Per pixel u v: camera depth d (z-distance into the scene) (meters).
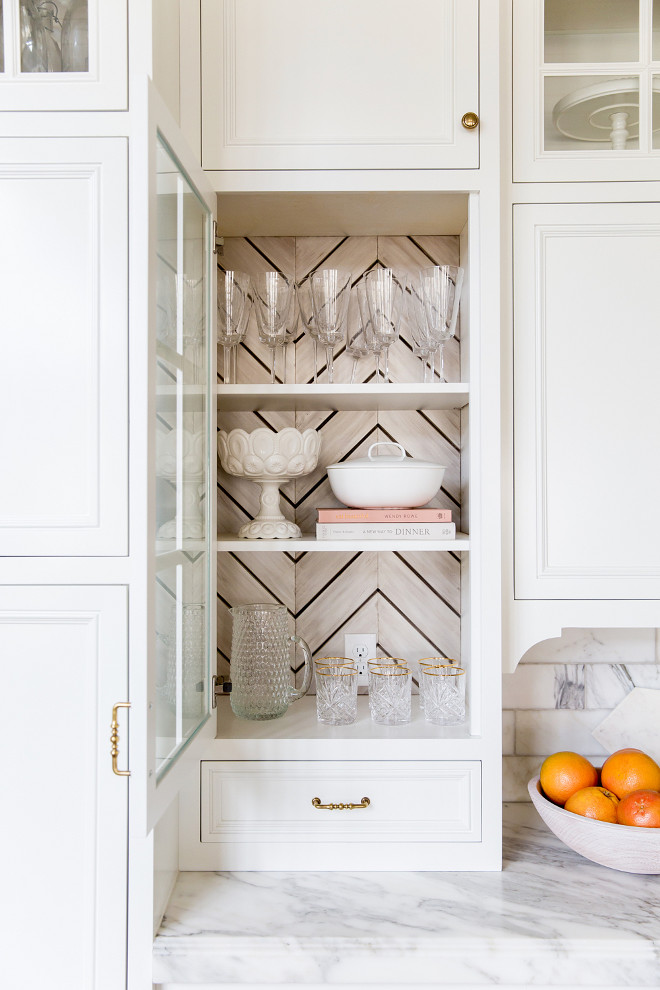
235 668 1.32
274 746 1.20
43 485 0.98
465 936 1.01
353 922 1.05
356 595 1.52
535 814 1.45
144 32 0.99
